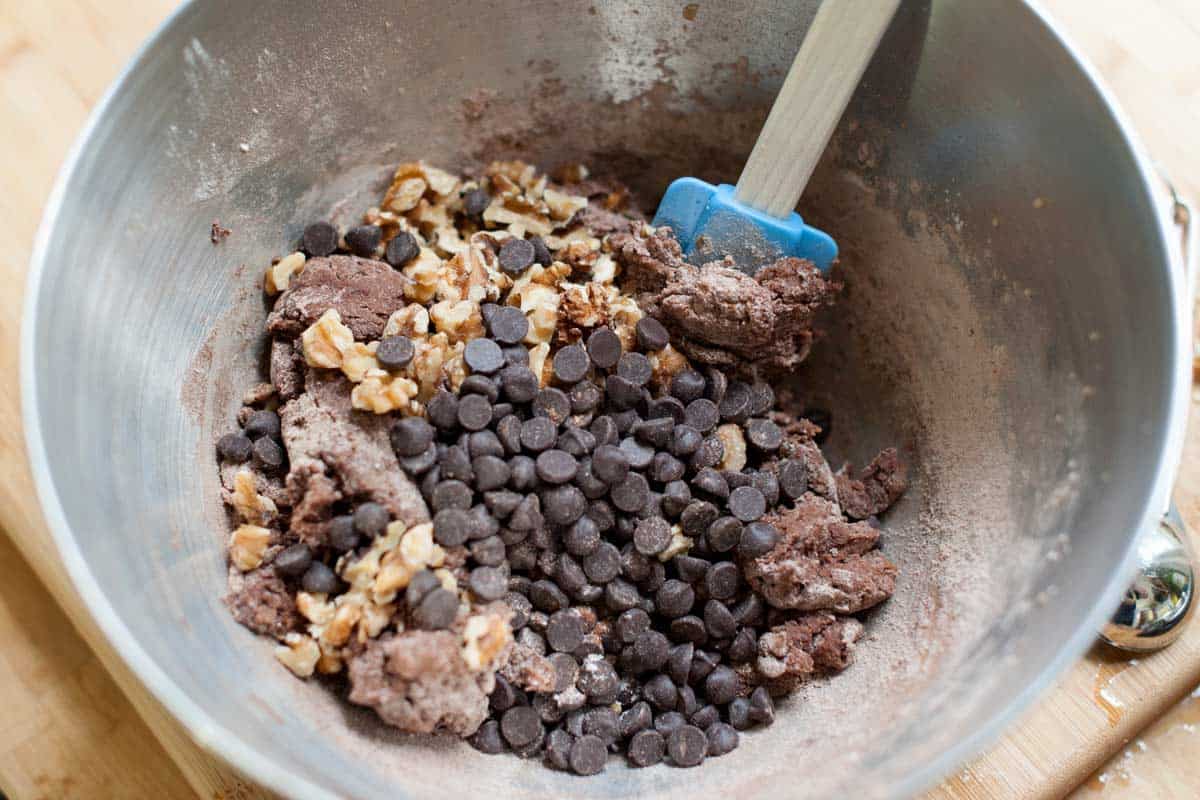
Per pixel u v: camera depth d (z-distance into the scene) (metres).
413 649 0.30
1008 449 0.34
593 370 0.36
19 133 0.37
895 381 0.38
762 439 0.37
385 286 0.36
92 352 0.31
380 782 0.29
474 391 0.34
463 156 0.39
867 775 0.28
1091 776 0.34
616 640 0.35
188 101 0.32
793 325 0.37
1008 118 0.33
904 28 0.34
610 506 0.35
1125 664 0.34
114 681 0.36
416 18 0.35
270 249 0.36
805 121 0.34
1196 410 0.36
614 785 0.33
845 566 0.35
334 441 0.33
